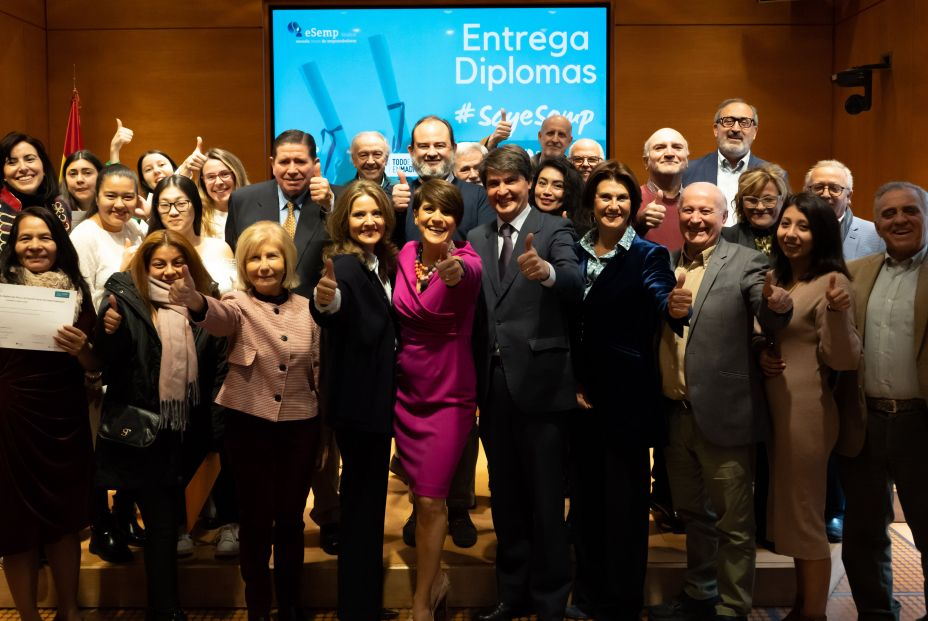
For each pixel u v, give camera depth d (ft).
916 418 9.96
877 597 10.35
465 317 9.91
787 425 10.07
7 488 9.70
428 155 12.07
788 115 22.03
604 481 10.44
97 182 12.30
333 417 9.64
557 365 10.02
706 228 10.43
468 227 12.01
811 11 21.84
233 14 21.98
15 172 12.52
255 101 22.07
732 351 10.07
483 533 12.17
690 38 21.89
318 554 11.61
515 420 10.20
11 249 10.01
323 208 11.88
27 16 21.39
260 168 22.18
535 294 10.07
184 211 11.37
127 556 11.43
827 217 9.98
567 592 10.24
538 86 21.79
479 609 11.16
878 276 10.37
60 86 22.29
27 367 9.83
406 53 21.67
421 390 9.91
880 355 10.11
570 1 21.65
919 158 17.99
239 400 9.87
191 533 12.31
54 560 10.34
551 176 11.22
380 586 10.05
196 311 9.39
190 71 22.13
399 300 9.90
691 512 10.60
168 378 9.97
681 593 10.83
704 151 22.07
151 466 10.03
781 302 9.23
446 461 9.82
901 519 14.47
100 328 9.79
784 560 11.37
